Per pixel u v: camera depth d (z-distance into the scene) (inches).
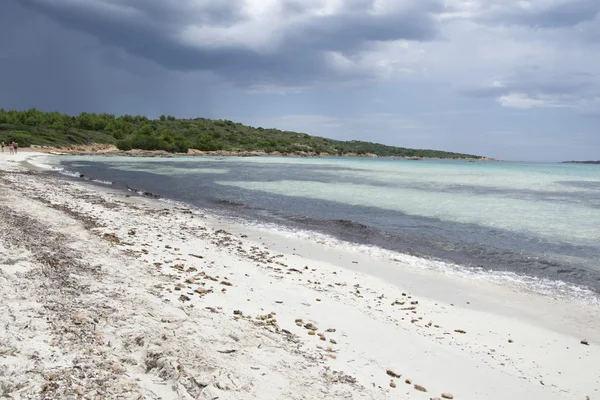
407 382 184.1
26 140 2711.6
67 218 478.0
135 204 719.1
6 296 193.3
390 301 304.0
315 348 205.5
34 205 534.9
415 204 824.3
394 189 1115.9
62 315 183.2
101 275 259.1
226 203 799.1
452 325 264.8
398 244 493.7
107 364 150.3
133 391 136.9
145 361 159.0
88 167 1626.5
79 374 140.2
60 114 4549.7
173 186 1078.4
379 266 401.1
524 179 1680.6
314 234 537.6
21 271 232.4
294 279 337.1
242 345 190.2
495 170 2564.0
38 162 1685.5
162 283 272.2
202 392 143.6
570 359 225.0
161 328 188.5
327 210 735.1
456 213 717.9
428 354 217.0
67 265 264.2
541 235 547.2
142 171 1550.2
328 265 396.2
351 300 295.9
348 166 2504.9
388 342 226.8
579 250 470.9
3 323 165.6
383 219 653.3
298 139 6338.6
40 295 202.5
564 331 263.9
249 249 440.1
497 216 690.2
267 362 177.5
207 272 328.2
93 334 171.0
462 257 440.5
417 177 1624.0
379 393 169.2
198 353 171.3
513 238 529.0
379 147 7755.9
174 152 3599.9
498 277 374.9
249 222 609.0
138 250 370.6
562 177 1873.8
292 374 170.6
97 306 201.6
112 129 4185.5
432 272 386.3
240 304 256.8
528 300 319.0
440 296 322.7
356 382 175.6
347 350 210.2
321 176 1560.0
